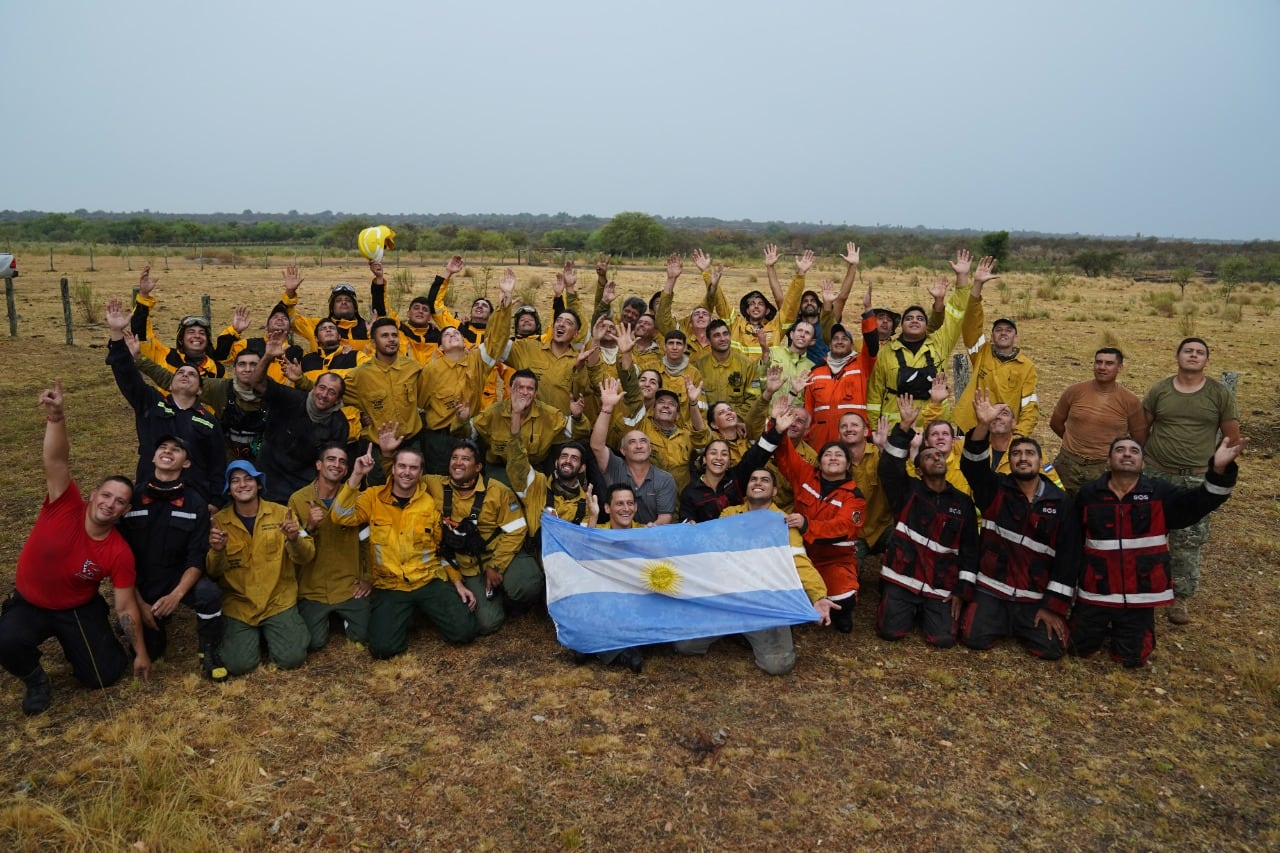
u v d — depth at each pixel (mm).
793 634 6773
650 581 6305
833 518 6711
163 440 5723
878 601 7430
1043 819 4629
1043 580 6398
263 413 7930
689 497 6992
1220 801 4797
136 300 8875
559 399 8297
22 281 32750
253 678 5895
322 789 4730
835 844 4410
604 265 10148
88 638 5551
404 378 7695
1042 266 69312
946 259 73750
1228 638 6695
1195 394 7172
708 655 6391
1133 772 5043
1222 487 5707
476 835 4414
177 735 5105
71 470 10070
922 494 6613
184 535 5801
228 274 39000
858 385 8172
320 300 27141
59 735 5172
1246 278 58125
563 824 4504
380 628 6227
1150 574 6105
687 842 4398
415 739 5223
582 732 5328
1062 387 16141
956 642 6648
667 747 5191
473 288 31938
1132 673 6176
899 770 5020
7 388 14016
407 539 6379
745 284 38031
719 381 8859
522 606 6859
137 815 4465
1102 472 7562
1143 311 29719
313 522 6090
